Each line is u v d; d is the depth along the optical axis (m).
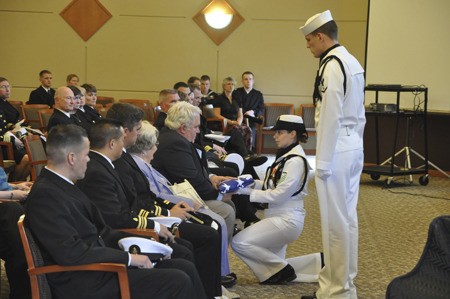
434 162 10.11
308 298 4.14
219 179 4.88
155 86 12.41
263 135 12.26
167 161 4.50
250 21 12.24
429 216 7.02
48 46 12.33
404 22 9.98
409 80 10.04
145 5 12.27
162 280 2.97
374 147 10.32
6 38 12.30
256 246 4.39
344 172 3.86
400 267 5.03
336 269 3.94
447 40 9.88
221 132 9.08
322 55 4.02
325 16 3.96
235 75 12.35
